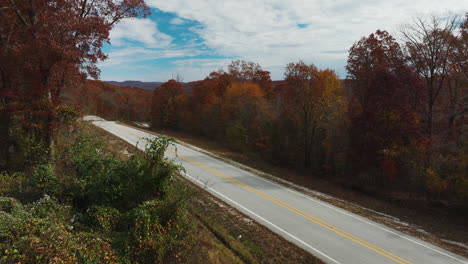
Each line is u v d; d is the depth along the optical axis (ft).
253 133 125.90
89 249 20.58
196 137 166.40
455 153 61.05
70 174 36.22
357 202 62.64
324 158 102.53
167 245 24.64
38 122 42.83
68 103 47.21
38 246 17.95
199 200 49.11
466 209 55.01
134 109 244.63
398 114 69.15
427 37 74.08
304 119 107.55
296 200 54.08
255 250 34.88
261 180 67.41
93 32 42.09
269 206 49.93
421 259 34.32
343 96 97.76
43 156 39.68
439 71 75.25
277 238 38.14
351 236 39.65
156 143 33.27
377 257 34.17
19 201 27.48
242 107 129.18
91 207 28.17
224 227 40.55
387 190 71.20
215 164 80.28
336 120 92.84
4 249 17.63
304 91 101.60
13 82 44.50
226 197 53.11
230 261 29.66
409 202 62.39
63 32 39.47
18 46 41.83
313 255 34.17
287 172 92.07
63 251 18.45
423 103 76.02
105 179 30.60
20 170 40.19
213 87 166.91
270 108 128.88
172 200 30.50
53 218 24.12
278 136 115.96
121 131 121.08
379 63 83.20
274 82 164.66
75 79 46.57
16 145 43.98
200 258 26.94
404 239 39.83
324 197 58.29
